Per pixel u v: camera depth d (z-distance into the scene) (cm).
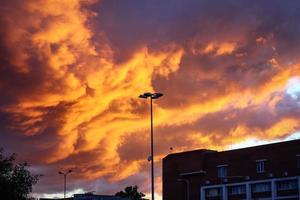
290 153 10669
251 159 11319
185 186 12538
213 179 11900
